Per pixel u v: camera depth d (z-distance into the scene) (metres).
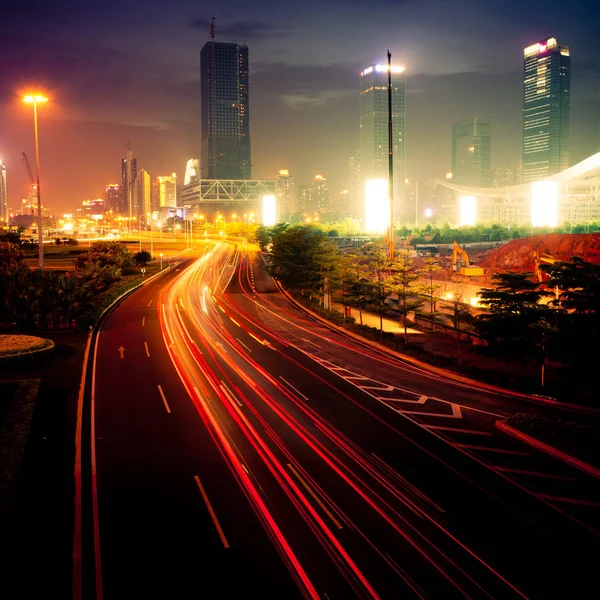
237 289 86.44
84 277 67.31
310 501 20.64
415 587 15.66
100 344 47.16
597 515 19.89
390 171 89.75
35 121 58.16
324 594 15.33
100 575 16.14
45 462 23.81
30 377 36.22
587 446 24.83
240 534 18.34
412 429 28.47
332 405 32.25
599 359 32.56
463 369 40.12
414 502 20.69
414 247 197.62
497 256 138.50
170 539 18.05
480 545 17.86
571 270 35.50
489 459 24.80
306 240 78.38
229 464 23.86
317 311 66.12
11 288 50.88
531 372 42.03
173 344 47.91
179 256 139.38
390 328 60.81
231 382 36.69
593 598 15.28
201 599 15.16
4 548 17.39
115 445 25.80
